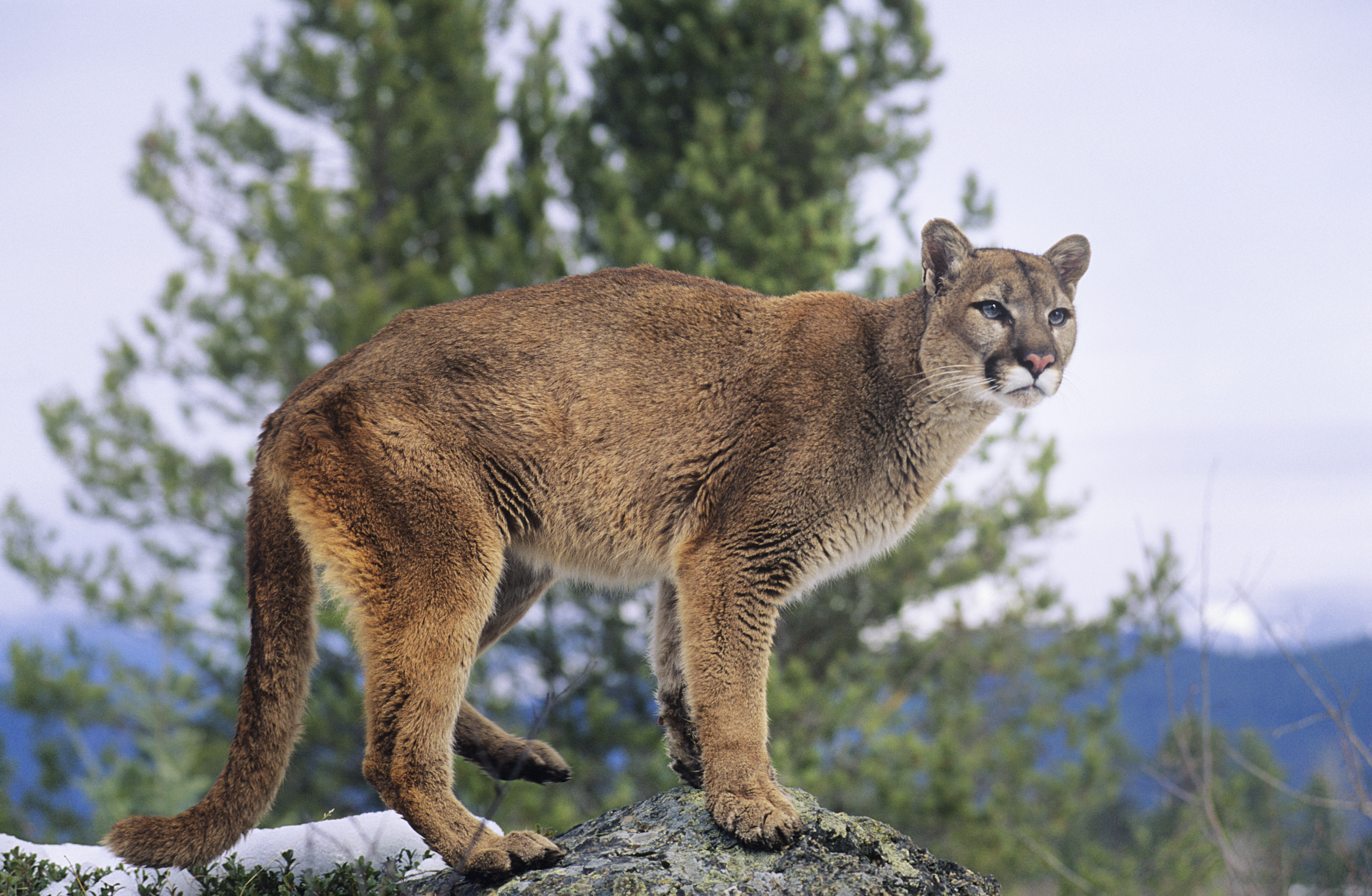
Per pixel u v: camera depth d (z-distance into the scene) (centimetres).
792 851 464
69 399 1592
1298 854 746
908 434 542
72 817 1445
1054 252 604
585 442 523
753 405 532
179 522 1589
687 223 1525
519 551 538
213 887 494
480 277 1490
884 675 1516
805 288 1403
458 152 1748
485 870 461
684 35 1667
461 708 561
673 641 555
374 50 1672
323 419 498
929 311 552
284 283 1521
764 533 516
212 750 1433
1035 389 546
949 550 1575
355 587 488
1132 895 1295
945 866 481
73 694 1454
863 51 1733
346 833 534
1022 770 1511
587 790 1385
